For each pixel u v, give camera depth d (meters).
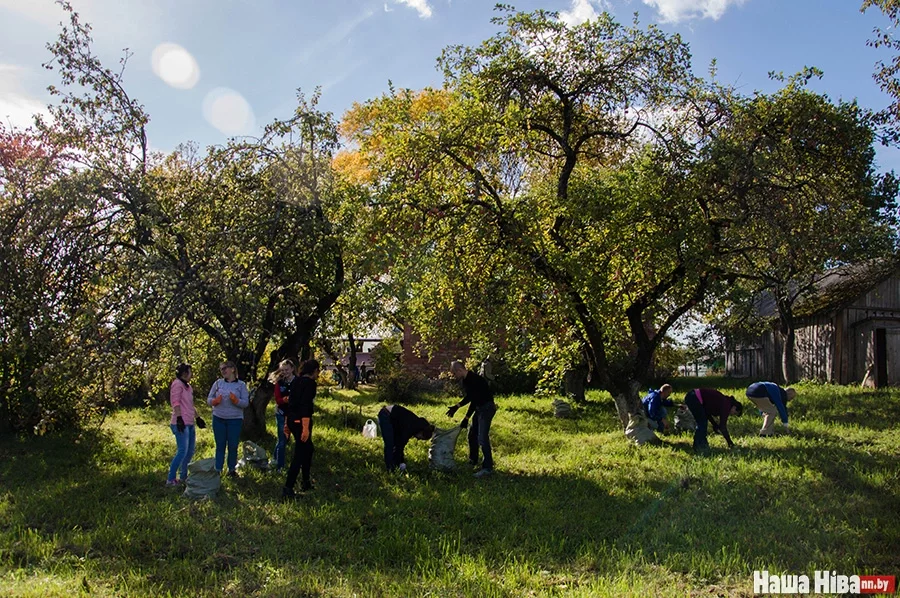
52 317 10.52
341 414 16.81
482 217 12.20
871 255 16.98
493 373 24.12
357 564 6.11
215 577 5.65
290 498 8.39
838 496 7.94
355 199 11.51
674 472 9.64
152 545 6.46
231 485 8.91
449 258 12.36
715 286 13.76
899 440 11.70
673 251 12.38
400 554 6.31
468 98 12.52
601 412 18.62
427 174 12.17
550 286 11.95
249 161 11.69
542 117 13.60
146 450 11.97
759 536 6.59
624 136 13.84
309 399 8.77
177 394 9.05
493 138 12.19
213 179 11.44
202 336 12.30
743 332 25.05
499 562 6.12
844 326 23.39
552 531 6.98
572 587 5.50
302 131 12.01
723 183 12.28
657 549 6.36
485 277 12.44
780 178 12.65
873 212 13.34
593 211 11.70
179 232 10.20
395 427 10.12
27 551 6.26
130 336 9.48
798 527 6.82
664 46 12.98
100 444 12.52
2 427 13.12
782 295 18.11
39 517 7.53
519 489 8.88
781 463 9.66
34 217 10.42
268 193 11.37
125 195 10.80
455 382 23.86
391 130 12.02
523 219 11.77
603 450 11.90
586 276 11.52
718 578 5.67
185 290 9.72
